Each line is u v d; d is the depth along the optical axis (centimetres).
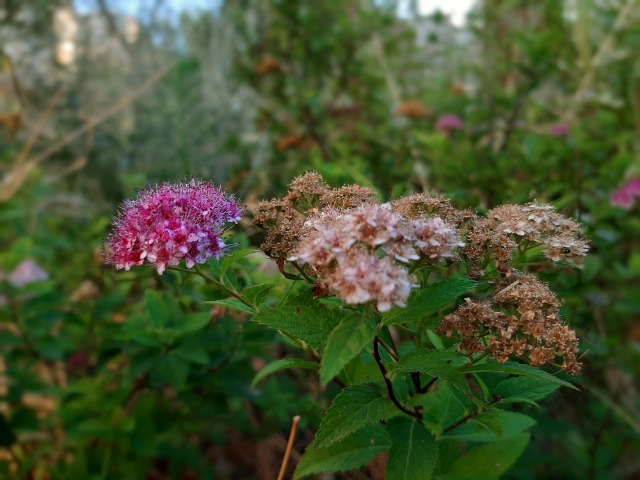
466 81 89
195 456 52
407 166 57
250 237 36
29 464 49
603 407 49
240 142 81
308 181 28
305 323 23
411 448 23
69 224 74
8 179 72
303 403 40
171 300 42
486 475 26
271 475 36
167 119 97
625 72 71
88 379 51
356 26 84
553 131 62
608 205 47
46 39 105
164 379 42
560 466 49
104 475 47
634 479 50
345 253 21
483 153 56
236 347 44
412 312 22
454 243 23
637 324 55
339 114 79
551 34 68
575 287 42
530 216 27
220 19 104
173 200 25
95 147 96
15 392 49
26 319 51
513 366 23
